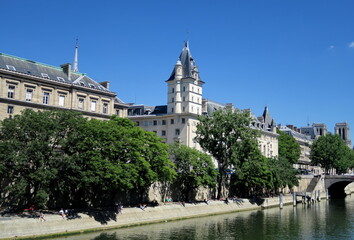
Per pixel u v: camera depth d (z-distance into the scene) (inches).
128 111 4985.2
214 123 3592.5
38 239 1962.4
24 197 2404.0
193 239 2178.9
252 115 5915.4
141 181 2518.5
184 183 3444.9
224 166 3651.6
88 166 2314.2
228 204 3533.5
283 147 6205.7
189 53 4694.9
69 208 2556.6
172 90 4616.1
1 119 2596.0
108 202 2844.5
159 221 2714.1
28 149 2079.2
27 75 2743.6
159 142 2795.3
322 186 5477.4
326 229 2657.5
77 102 3036.4
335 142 6368.1
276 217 3201.3
